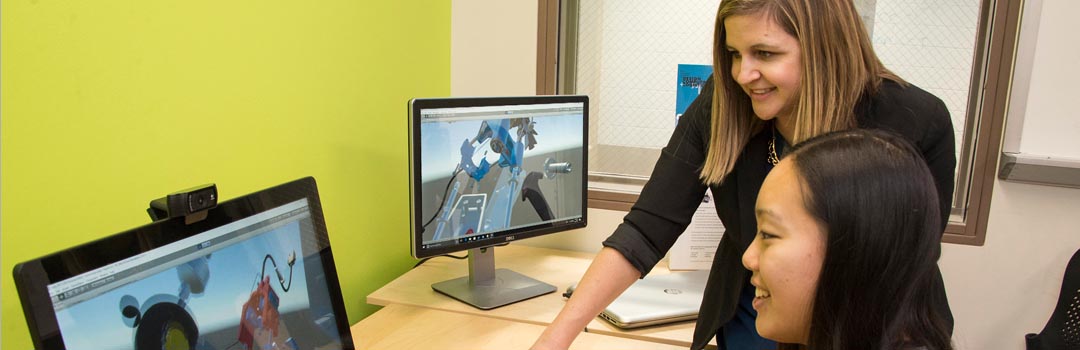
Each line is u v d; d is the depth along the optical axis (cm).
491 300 179
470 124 175
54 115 110
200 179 138
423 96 220
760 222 83
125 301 86
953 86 205
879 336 76
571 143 194
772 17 117
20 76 104
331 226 178
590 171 237
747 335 150
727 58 131
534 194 189
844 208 75
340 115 178
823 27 116
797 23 116
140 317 88
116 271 85
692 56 221
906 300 76
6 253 106
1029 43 195
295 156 163
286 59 157
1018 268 206
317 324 115
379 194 200
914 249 75
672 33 222
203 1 134
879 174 75
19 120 105
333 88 174
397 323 168
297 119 162
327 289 118
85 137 115
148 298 89
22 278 76
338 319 119
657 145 230
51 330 78
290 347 109
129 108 122
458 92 238
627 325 167
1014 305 208
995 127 200
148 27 124
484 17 230
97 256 83
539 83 229
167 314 91
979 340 212
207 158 139
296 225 113
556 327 134
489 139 179
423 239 171
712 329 152
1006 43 196
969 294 210
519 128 184
